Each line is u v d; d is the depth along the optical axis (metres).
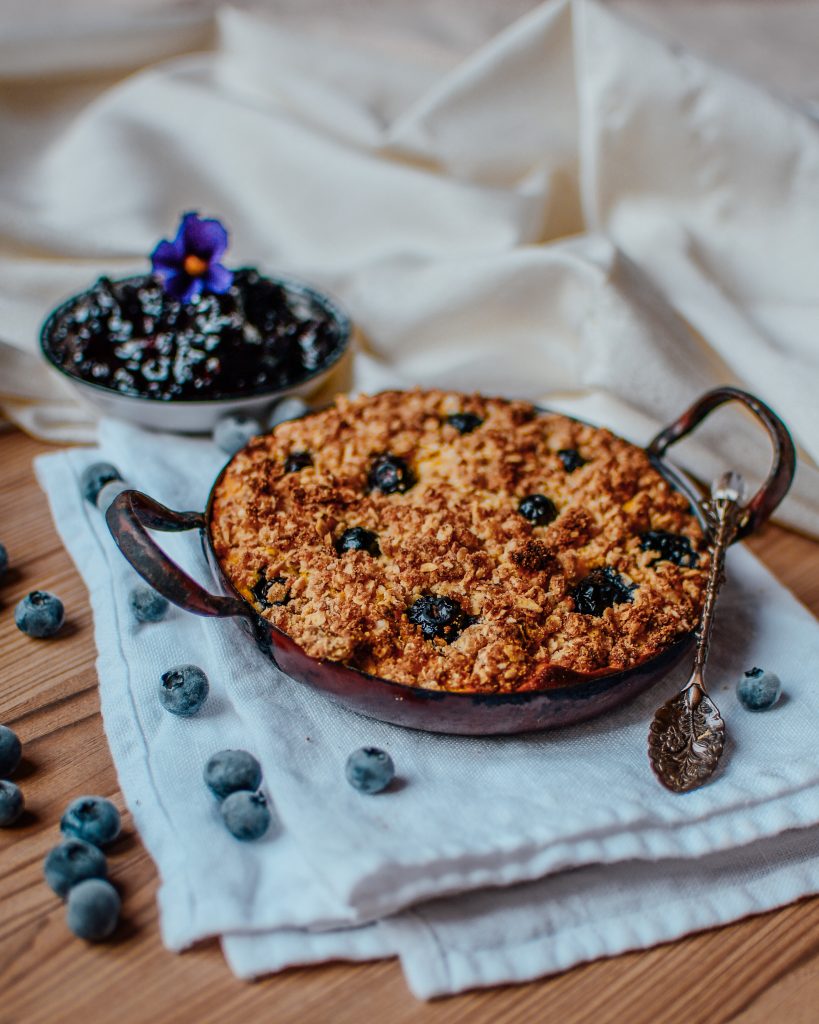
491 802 0.41
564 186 0.66
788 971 0.39
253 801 0.40
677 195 0.62
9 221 0.61
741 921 0.40
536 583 0.44
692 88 0.60
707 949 0.40
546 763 0.42
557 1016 0.38
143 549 0.41
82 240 0.62
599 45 0.61
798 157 0.59
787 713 0.45
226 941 0.38
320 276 0.63
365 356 0.60
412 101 0.72
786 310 0.61
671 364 0.56
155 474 0.52
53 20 0.70
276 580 0.44
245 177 0.67
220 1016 0.37
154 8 0.85
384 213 0.65
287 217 0.67
